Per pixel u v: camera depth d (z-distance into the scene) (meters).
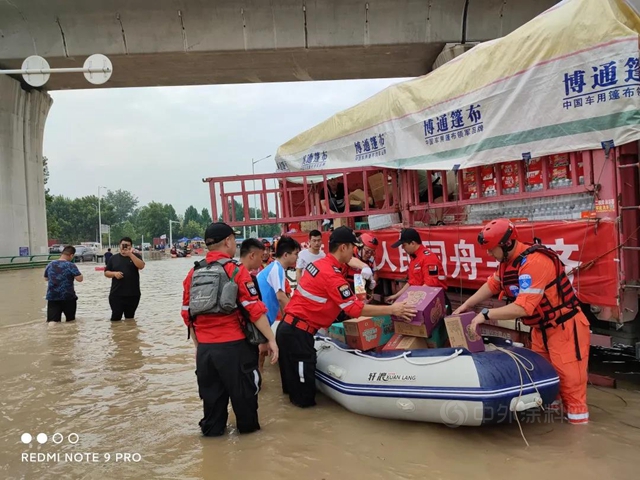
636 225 4.30
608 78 4.13
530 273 3.66
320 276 4.28
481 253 5.48
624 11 4.34
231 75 20.02
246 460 3.43
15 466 3.42
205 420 3.88
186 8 16.95
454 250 5.88
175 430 4.03
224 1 16.70
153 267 31.03
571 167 4.59
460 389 3.51
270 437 3.82
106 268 9.50
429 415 3.69
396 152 6.99
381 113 7.31
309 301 4.36
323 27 16.92
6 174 24.58
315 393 4.68
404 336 4.43
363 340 4.40
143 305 12.18
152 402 4.75
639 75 3.99
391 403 3.85
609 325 4.70
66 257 9.66
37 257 26.39
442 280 6.07
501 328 5.09
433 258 5.40
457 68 5.84
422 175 7.11
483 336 4.54
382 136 7.31
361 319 4.47
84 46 17.80
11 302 13.13
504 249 3.90
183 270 27.36
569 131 4.46
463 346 3.87
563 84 4.48
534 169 5.04
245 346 3.85
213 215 8.08
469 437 3.66
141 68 19.20
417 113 6.50
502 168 5.43
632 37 3.99
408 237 5.45
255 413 3.92
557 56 4.52
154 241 80.19
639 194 4.34
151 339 7.82
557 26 4.52
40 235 26.86
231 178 8.11
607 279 4.21
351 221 8.43
